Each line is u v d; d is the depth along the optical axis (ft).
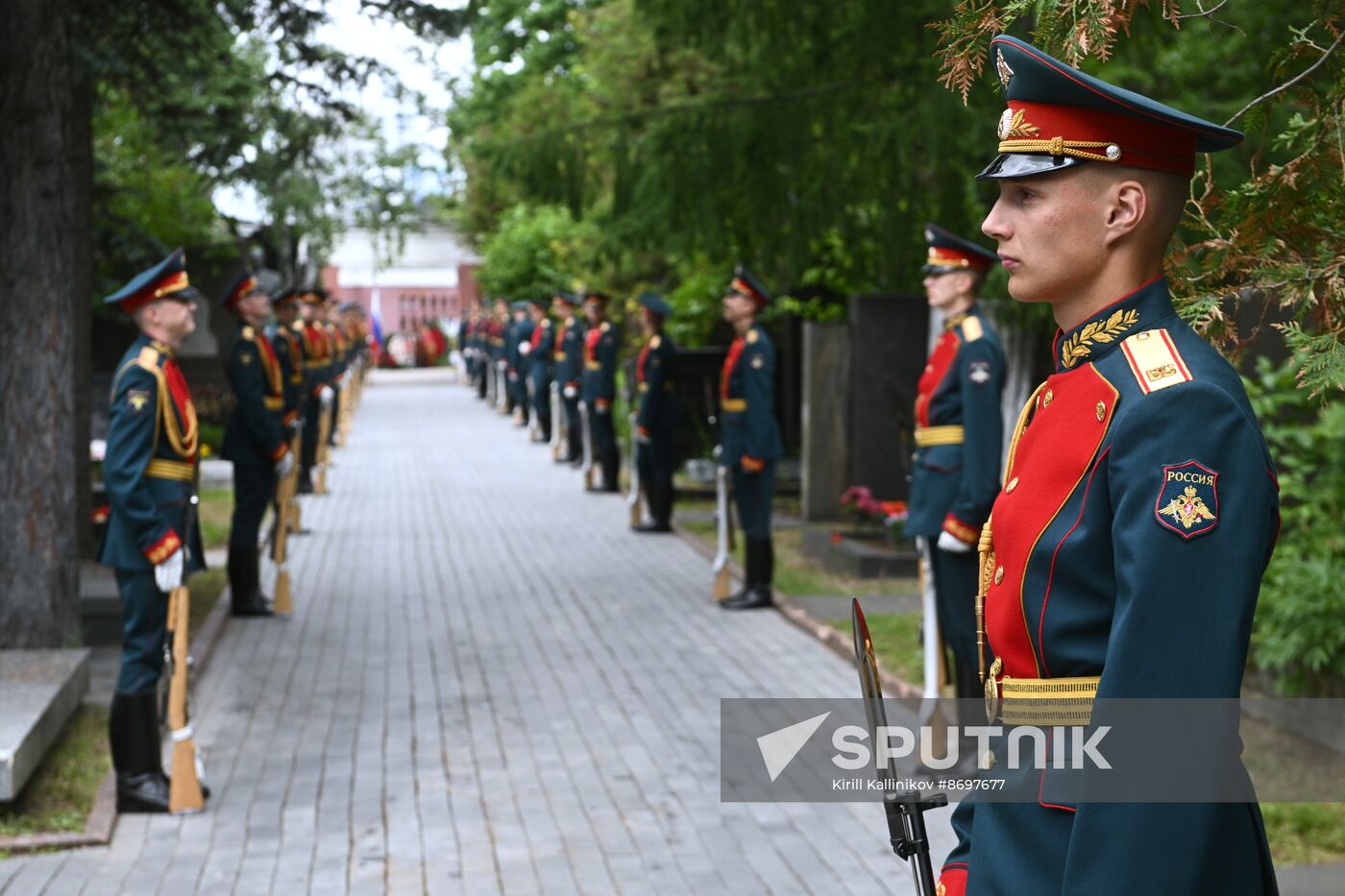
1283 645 20.29
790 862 17.34
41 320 25.17
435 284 165.48
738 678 26.76
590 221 46.52
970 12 7.88
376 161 64.95
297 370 43.37
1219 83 26.09
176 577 19.07
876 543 38.58
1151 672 5.79
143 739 19.40
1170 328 6.37
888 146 32.48
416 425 89.20
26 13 24.63
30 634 25.20
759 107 35.86
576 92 43.37
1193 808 5.76
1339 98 8.24
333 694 25.94
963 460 20.39
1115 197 6.37
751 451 33.06
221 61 36.86
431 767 21.43
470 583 37.55
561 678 27.02
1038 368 33.83
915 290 44.04
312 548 43.50
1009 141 6.55
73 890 16.66
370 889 16.63
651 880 16.85
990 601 6.82
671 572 38.91
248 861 17.57
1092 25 7.48
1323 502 22.20
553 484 60.08
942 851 17.20
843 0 33.45
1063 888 6.02
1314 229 8.32
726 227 38.65
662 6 35.27
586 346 57.00
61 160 25.04
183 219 60.70
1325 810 18.17
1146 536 5.88
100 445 54.19
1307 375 7.88
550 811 19.38
